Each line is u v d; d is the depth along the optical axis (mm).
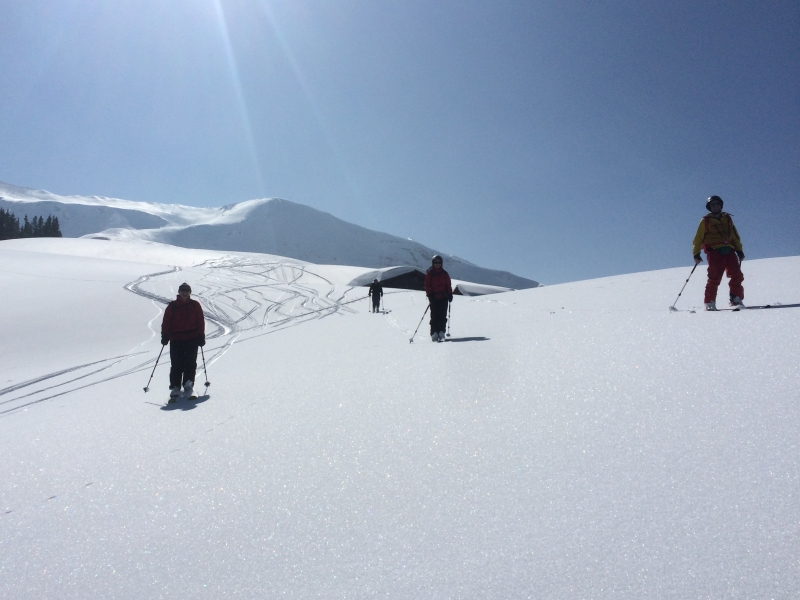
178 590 2482
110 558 2859
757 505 2451
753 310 6652
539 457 3279
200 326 7613
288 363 9055
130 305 27172
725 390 3781
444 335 9484
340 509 3014
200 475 3857
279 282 43531
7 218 137375
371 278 56594
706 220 7734
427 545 2549
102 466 4422
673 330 5902
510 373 5285
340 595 2277
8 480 4371
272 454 4051
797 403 3369
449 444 3699
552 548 2383
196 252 78062
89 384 11633
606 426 3559
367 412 4742
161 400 7598
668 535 2352
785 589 1956
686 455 3002
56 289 30391
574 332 7000
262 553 2691
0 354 18922
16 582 2738
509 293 21750
